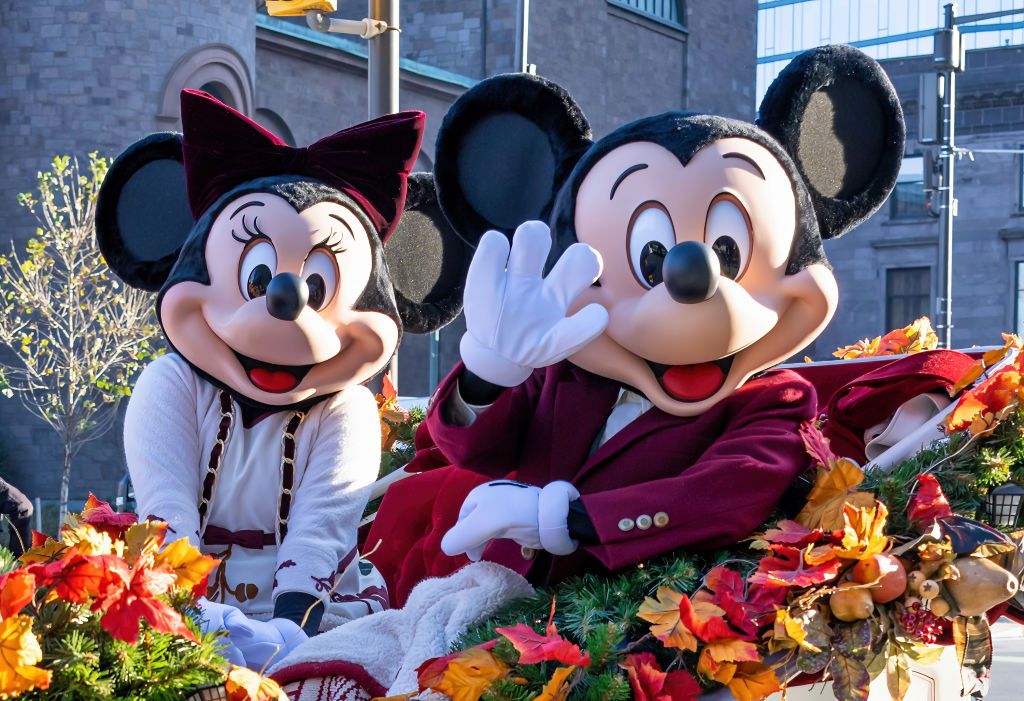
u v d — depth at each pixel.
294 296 2.75
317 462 2.99
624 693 2.06
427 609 2.45
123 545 1.91
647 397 2.60
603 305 2.53
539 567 2.58
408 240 3.39
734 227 2.51
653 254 2.50
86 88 19.92
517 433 2.69
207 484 2.92
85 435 19.16
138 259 3.25
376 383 8.57
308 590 2.82
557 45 29.25
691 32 32.06
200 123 3.00
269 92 23.23
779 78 2.77
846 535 2.13
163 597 1.92
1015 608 2.44
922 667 2.57
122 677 1.82
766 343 2.59
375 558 3.26
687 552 2.40
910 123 34.03
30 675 1.68
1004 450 2.49
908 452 2.58
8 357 19.16
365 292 3.00
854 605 2.14
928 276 33.44
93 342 17.48
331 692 2.39
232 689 1.87
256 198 2.93
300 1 7.20
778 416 2.54
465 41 28.88
